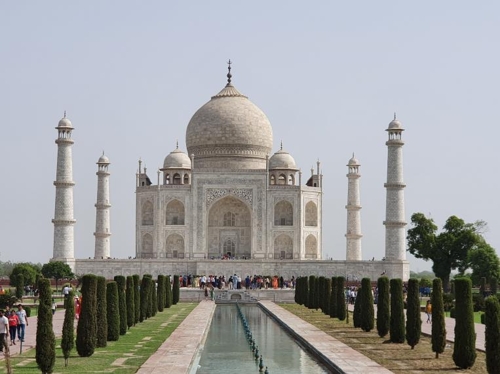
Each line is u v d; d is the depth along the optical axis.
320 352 75.12
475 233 192.12
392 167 186.25
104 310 78.31
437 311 72.31
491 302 60.72
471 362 65.00
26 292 162.88
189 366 65.69
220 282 175.62
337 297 114.19
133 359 69.44
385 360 70.00
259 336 96.38
